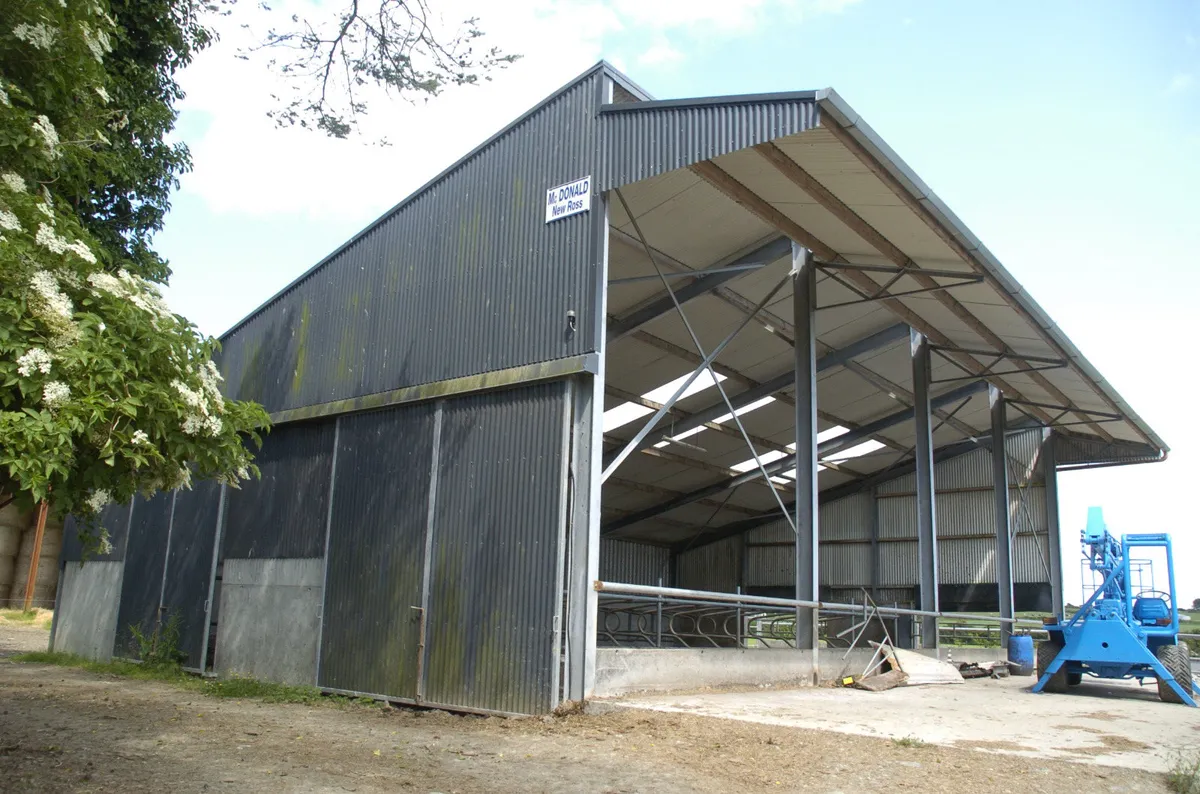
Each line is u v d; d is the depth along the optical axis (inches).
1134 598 589.3
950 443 1114.7
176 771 272.2
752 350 745.6
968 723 377.4
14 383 209.3
